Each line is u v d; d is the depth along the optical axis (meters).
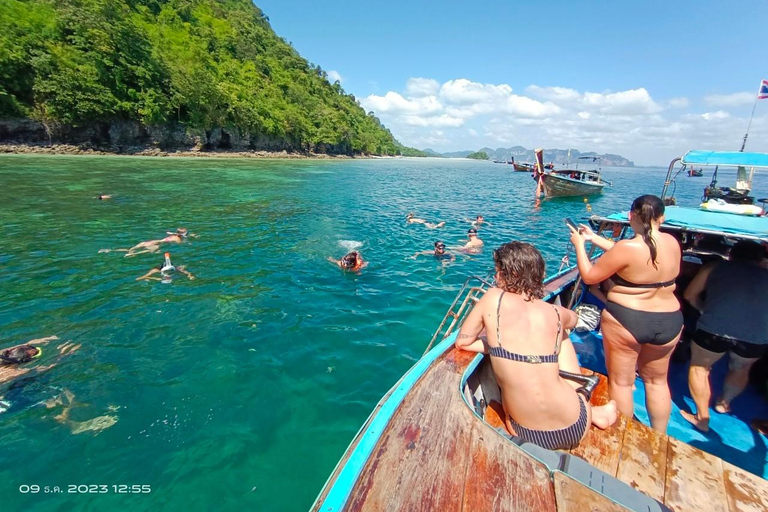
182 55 60.00
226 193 21.23
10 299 6.68
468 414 2.32
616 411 2.71
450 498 1.76
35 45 36.88
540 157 24.27
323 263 9.46
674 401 3.62
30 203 15.15
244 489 3.26
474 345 2.71
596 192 28.27
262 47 107.62
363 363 5.21
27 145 36.88
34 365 4.80
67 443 3.65
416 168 72.06
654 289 2.63
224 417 4.10
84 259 8.97
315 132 82.81
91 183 21.20
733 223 3.42
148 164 34.94
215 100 53.94
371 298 7.40
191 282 7.80
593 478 1.87
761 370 3.70
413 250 11.12
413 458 1.98
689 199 23.41
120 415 4.05
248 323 6.16
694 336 3.18
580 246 3.09
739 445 3.07
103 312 6.32
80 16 40.53
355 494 1.76
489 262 10.03
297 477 3.40
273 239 11.66
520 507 1.72
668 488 2.12
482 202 23.19
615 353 2.89
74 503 3.06
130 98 44.25
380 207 19.52
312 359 5.25
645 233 2.59
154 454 3.58
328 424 4.06
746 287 2.91
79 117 39.44
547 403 2.14
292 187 26.52
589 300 5.67
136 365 4.93
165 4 75.31
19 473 3.31
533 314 2.23
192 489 3.23
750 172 4.80
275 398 4.44
